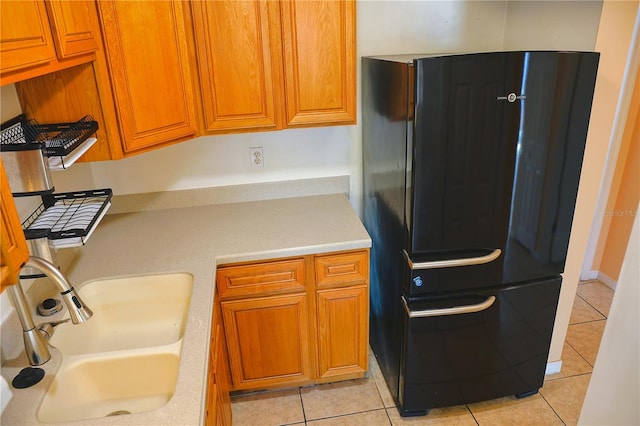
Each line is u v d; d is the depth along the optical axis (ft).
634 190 9.92
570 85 5.65
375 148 7.36
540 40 6.97
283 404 7.64
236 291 6.72
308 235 6.89
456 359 6.98
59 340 4.85
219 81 6.31
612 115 6.37
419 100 5.52
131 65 5.30
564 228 6.43
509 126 5.73
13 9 3.23
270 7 6.12
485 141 5.77
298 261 6.69
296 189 8.24
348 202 8.02
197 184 8.00
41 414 3.84
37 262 3.77
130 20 5.20
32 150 3.96
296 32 6.31
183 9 5.86
